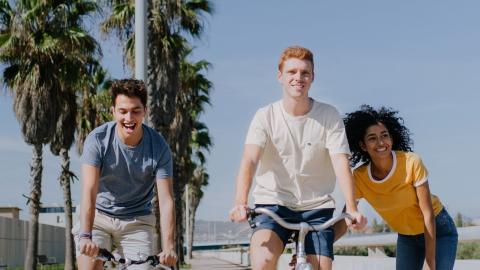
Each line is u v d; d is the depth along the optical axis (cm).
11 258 2827
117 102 442
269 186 421
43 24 1914
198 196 5672
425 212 479
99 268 456
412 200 486
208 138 3603
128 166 457
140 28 1017
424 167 478
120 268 432
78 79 1973
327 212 417
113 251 499
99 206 473
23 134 1948
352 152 509
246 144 419
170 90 1852
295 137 415
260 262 387
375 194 495
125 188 466
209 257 7194
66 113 2216
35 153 2011
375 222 819
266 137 418
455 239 512
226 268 3388
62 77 1945
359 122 495
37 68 1916
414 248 519
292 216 414
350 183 401
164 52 1845
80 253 442
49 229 3784
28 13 1888
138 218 477
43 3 1892
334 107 419
